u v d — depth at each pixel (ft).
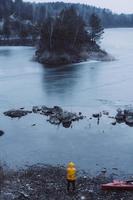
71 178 96.07
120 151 133.08
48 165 119.85
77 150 134.00
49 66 350.23
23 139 145.69
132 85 249.96
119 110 180.75
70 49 387.96
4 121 169.07
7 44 601.62
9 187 96.89
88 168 118.42
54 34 384.47
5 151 133.18
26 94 226.38
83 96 218.79
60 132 153.58
